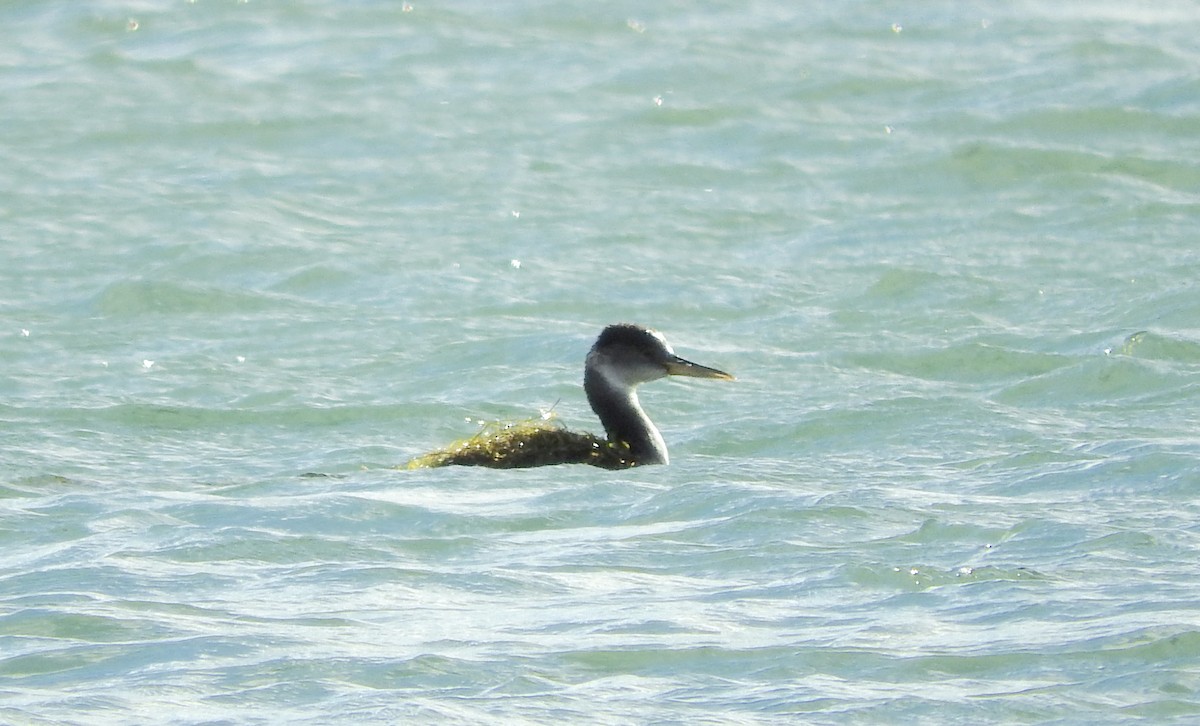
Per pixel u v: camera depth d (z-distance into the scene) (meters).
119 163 27.91
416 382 18.73
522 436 15.05
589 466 14.60
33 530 12.31
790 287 22.31
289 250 23.73
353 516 12.41
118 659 9.12
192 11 36.97
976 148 28.06
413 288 22.33
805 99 31.42
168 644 9.34
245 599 10.31
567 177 27.30
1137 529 11.42
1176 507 12.24
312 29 35.75
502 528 12.10
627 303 21.78
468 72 32.97
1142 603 9.66
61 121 29.98
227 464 15.58
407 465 14.78
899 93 31.80
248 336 20.50
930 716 8.10
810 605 9.91
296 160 28.23
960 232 24.53
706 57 33.84
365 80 32.44
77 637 9.53
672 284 22.48
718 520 12.08
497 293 22.16
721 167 27.86
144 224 24.81
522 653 9.09
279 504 12.78
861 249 23.88
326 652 9.16
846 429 16.27
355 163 28.05
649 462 15.40
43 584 10.69
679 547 11.40
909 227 24.84
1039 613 9.56
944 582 10.30
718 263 23.39
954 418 16.41
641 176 27.41
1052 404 17.16
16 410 17.25
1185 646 8.88
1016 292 21.72
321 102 31.12
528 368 19.16
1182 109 30.30
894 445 15.57
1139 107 30.34
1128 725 7.92
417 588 10.52
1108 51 33.88
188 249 23.64
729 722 8.09
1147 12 37.75
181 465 15.50
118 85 32.09
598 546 11.49
